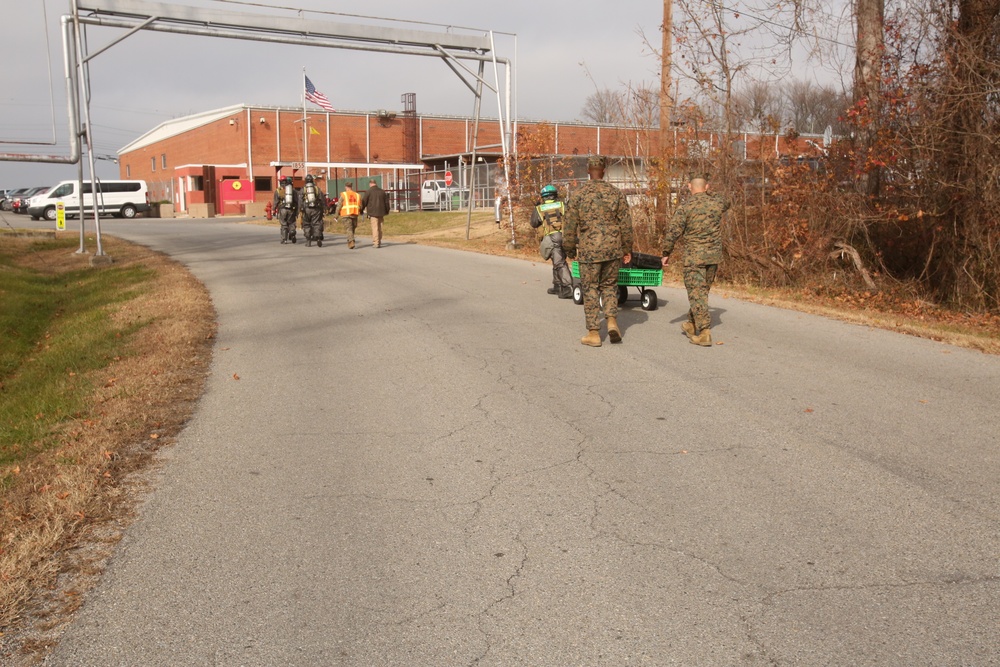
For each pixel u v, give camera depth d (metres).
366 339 9.52
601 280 8.96
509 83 22.66
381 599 3.71
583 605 3.62
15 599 3.73
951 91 12.36
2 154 18.33
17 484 5.25
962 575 3.81
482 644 3.34
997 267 12.53
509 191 21.52
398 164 58.19
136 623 3.54
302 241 25.30
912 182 13.25
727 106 15.06
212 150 62.38
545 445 5.73
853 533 4.27
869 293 13.63
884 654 3.21
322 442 5.91
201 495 4.96
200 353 8.98
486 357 8.45
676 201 15.88
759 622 3.45
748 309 11.64
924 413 6.34
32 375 8.91
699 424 6.14
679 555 4.06
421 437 5.98
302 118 57.78
